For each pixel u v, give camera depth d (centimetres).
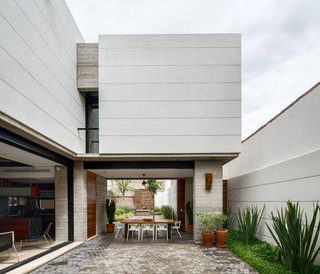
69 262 615
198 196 862
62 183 874
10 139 503
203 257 657
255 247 679
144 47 828
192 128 813
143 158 849
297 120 602
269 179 724
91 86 844
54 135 652
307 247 467
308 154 544
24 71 507
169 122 814
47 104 612
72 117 794
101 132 813
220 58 827
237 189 1009
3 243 585
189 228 1084
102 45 826
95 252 716
